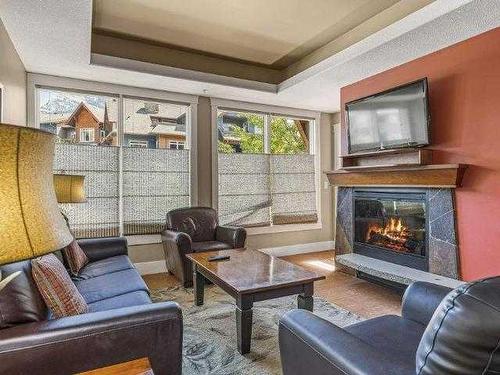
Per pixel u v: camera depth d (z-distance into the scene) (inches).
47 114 158.7
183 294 135.6
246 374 79.0
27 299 55.3
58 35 113.1
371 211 155.3
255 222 203.8
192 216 169.9
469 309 34.1
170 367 58.8
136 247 171.0
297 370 53.5
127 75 152.6
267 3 122.0
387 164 145.8
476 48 114.6
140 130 176.6
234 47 161.0
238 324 88.5
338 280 152.9
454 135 121.5
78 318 54.7
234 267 107.3
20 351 48.4
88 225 160.9
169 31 144.5
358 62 137.5
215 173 191.2
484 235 112.0
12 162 22.5
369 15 130.9
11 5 94.2
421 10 104.3
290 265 109.8
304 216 220.1
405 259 137.1
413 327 63.1
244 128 205.5
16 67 125.8
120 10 126.6
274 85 181.9
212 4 122.6
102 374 41.9
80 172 159.5
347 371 42.6
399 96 132.9
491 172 110.7
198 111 186.4
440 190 123.8
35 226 23.8
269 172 209.6
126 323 55.6
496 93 109.4
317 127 225.1
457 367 34.4
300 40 153.4
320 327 52.0
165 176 178.5
